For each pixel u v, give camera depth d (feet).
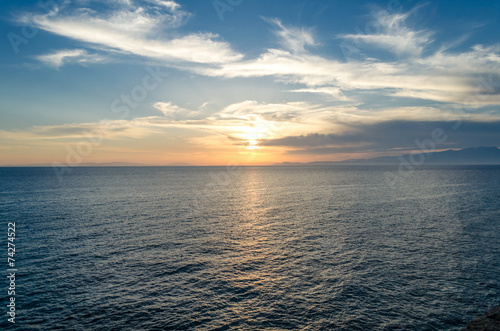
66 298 68.33
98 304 65.87
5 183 387.96
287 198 259.60
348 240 118.42
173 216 168.04
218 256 98.63
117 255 98.22
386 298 69.26
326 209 197.06
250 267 88.79
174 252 102.27
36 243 109.70
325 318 60.90
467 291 72.64
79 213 171.01
